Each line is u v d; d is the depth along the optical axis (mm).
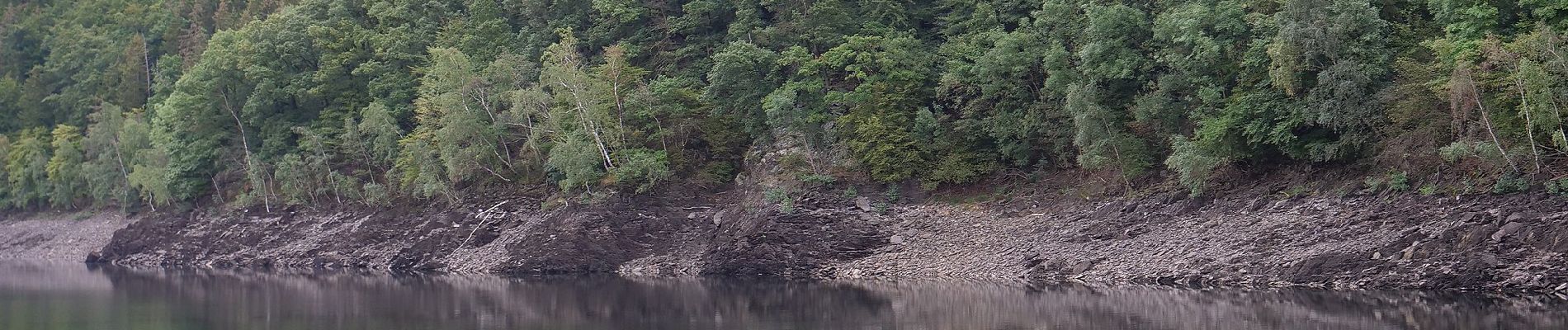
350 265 64000
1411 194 38625
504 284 50062
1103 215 46719
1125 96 50531
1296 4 41969
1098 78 49875
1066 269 43438
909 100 56000
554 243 55875
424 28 79250
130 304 45562
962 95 55406
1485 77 37469
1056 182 51500
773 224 51562
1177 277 39750
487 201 62500
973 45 56656
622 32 71625
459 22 77312
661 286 46812
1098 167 48844
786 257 50344
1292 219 40406
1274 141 42500
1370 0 43500
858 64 57156
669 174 59344
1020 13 60312
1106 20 49375
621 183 57969
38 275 64062
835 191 54188
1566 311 29250
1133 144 48219
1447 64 39062
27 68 119938
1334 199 40500
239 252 71188
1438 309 30641
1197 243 41656
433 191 62969
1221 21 45750
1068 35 53688
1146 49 49750
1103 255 43562
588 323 36125
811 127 57094
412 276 57188
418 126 71750
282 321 38812
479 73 69688
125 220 86812
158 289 52562
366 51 80875
